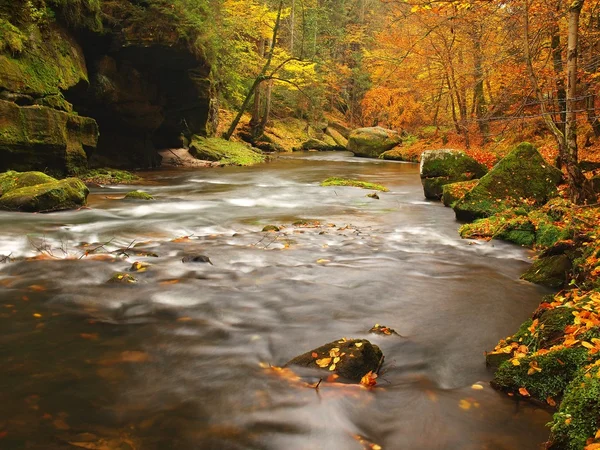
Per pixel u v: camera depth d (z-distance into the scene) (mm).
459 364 3900
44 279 5645
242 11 30344
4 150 11266
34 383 3359
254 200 13047
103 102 16734
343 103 53969
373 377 3570
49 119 12367
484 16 10469
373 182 18125
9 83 11484
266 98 35750
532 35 10609
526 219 8258
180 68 18984
